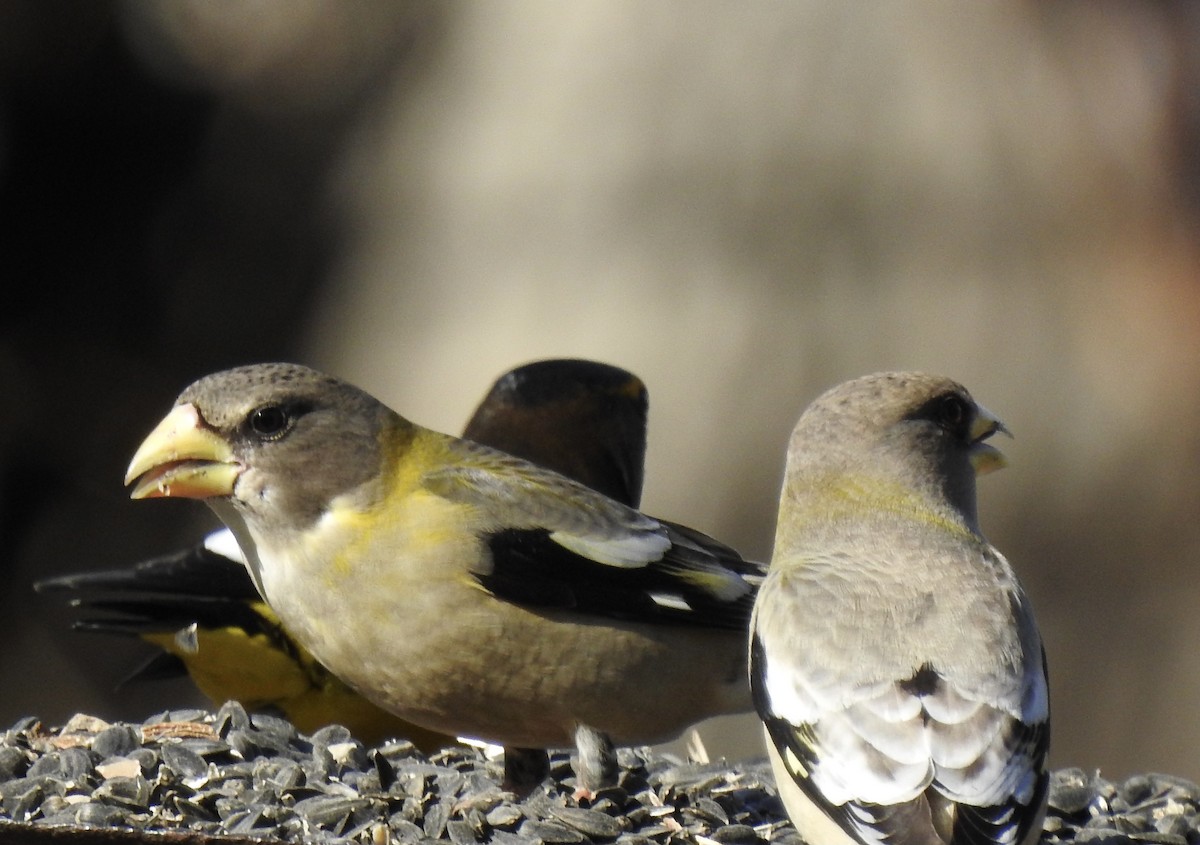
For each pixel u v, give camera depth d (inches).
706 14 643.5
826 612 270.8
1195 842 317.7
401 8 827.4
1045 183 621.3
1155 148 624.4
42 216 869.2
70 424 826.8
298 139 876.0
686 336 621.3
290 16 887.1
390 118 745.0
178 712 342.6
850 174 622.8
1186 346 615.2
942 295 617.3
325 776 315.3
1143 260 620.1
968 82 627.8
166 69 896.3
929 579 276.5
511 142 667.4
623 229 636.7
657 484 613.0
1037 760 253.3
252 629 390.3
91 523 802.2
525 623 313.3
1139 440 614.2
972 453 314.0
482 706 319.3
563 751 359.6
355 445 313.6
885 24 629.6
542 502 319.9
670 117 639.1
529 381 440.8
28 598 775.1
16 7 874.8
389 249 695.1
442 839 295.1
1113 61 628.7
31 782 302.2
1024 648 262.8
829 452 305.9
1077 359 618.5
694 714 329.7
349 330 692.7
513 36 684.1
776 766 272.8
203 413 312.8
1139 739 612.7
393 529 310.7
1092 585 620.1
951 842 241.0
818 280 618.8
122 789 300.8
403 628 311.4
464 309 657.6
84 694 748.6
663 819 309.1
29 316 853.8
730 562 336.5
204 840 261.7
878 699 256.1
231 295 858.8
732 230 625.6
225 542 396.5
